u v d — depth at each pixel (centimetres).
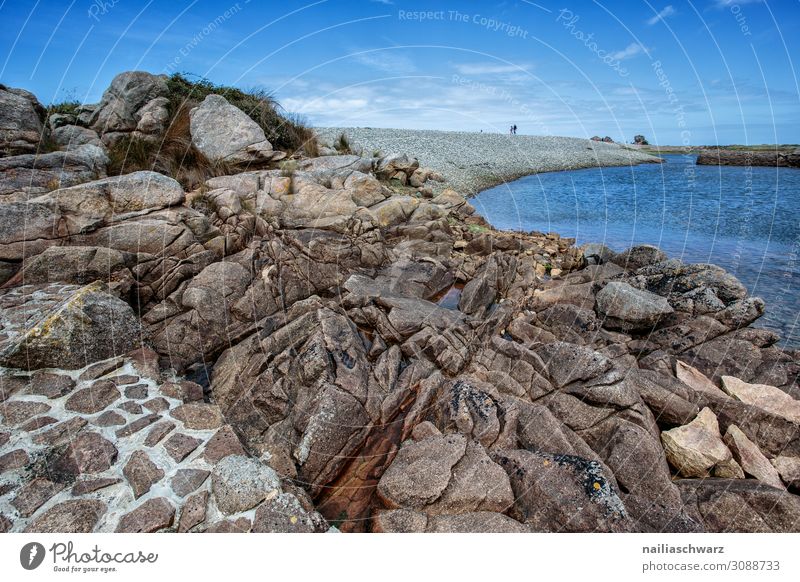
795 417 524
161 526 332
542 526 371
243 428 496
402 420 521
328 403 496
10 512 333
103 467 376
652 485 427
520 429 486
